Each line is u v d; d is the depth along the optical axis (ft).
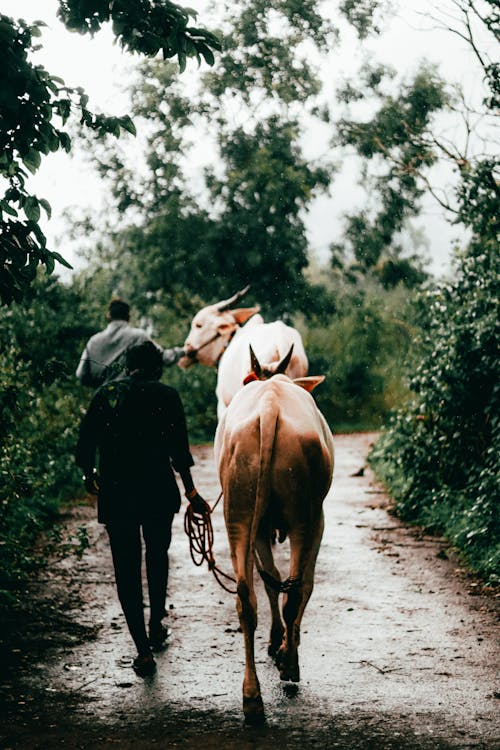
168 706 14.49
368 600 20.77
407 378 33.63
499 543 23.20
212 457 56.49
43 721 13.89
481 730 13.35
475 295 28.22
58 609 20.03
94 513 31.89
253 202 62.28
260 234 62.90
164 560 17.30
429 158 31.01
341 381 91.20
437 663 16.38
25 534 26.00
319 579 22.84
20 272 15.48
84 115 15.61
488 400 27.32
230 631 18.54
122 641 17.89
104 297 55.26
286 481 14.11
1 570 21.34
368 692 14.97
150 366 17.33
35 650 17.29
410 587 21.89
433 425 30.35
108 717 14.06
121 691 15.17
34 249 15.48
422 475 30.48
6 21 13.91
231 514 14.47
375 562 24.64
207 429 74.54
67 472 36.17
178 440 16.88
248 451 14.32
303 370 22.79
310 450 14.35
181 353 31.55
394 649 17.21
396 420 35.06
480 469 26.91
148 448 16.61
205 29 15.78
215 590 21.91
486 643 17.51
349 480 42.52
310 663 16.48
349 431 82.48
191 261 64.64
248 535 14.34
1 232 15.37
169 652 17.22
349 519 31.45
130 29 15.46
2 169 15.72
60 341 42.06
